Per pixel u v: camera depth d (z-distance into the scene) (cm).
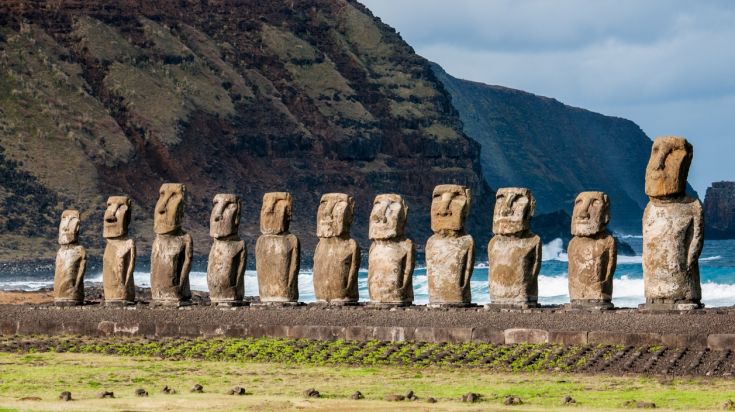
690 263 6725
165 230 8188
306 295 13200
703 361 6109
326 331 7294
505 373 6116
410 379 5984
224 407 5069
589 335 6631
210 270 8044
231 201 8106
